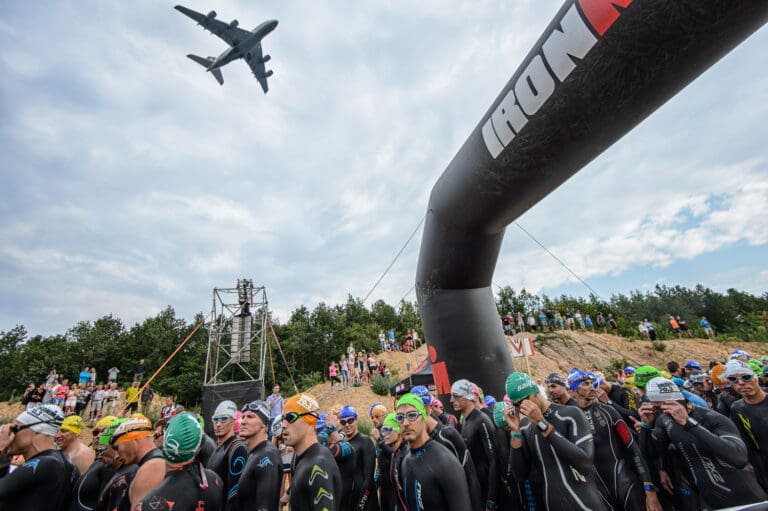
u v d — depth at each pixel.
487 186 4.26
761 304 54.31
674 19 2.45
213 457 3.61
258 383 13.49
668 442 3.18
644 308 48.50
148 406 15.60
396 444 3.34
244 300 15.60
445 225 5.21
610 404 3.75
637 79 2.79
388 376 18.55
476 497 3.01
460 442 3.25
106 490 2.79
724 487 2.74
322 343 36.69
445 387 5.42
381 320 47.19
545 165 3.64
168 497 1.95
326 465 2.46
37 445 2.76
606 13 2.66
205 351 33.12
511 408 2.86
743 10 2.30
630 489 2.98
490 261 5.40
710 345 20.42
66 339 40.34
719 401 4.29
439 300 5.61
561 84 3.10
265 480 2.66
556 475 2.49
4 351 48.12
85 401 14.12
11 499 2.54
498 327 5.57
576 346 19.52
